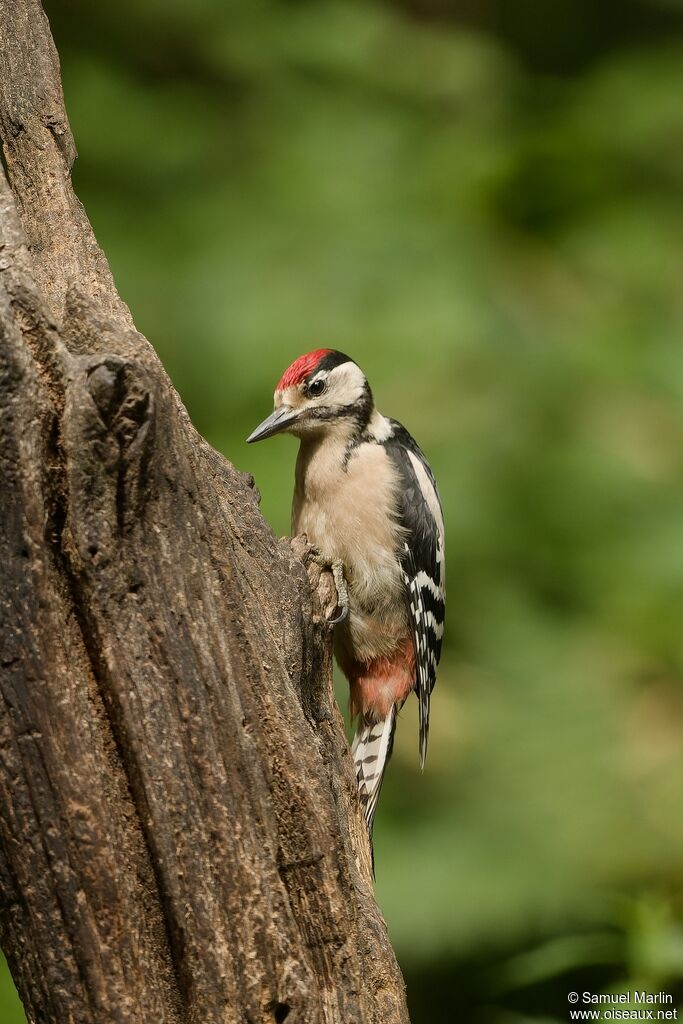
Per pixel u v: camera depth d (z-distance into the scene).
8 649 5.17
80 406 5.15
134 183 13.42
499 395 12.16
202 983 5.26
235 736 5.45
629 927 7.33
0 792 5.19
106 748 5.29
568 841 11.34
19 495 5.16
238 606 5.59
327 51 14.09
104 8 13.84
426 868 11.23
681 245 13.63
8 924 5.27
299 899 5.62
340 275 12.63
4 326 5.12
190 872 5.27
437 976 11.50
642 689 12.16
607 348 12.77
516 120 14.48
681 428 12.75
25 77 6.43
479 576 12.18
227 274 12.73
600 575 12.43
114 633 5.27
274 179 13.47
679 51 14.77
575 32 16.41
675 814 11.38
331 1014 5.63
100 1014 5.20
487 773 11.66
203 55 14.21
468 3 16.22
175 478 5.40
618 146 13.88
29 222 6.34
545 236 13.66
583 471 12.39
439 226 13.12
